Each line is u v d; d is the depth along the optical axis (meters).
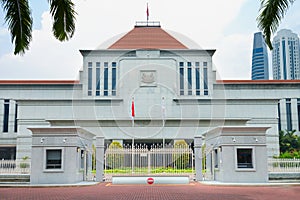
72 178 15.50
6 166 17.64
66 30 9.88
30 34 9.98
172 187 13.96
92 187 14.16
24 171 17.16
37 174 15.55
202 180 16.80
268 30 9.63
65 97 37.06
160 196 10.83
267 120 34.31
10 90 38.12
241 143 15.90
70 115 34.16
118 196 10.85
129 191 12.40
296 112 39.66
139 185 15.03
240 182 15.58
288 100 39.69
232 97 37.62
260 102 34.66
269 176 16.48
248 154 15.90
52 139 15.76
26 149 33.66
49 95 37.31
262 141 15.98
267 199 10.12
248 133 16.00
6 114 38.72
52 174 15.52
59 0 9.74
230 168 15.71
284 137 38.81
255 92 38.28
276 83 39.28
